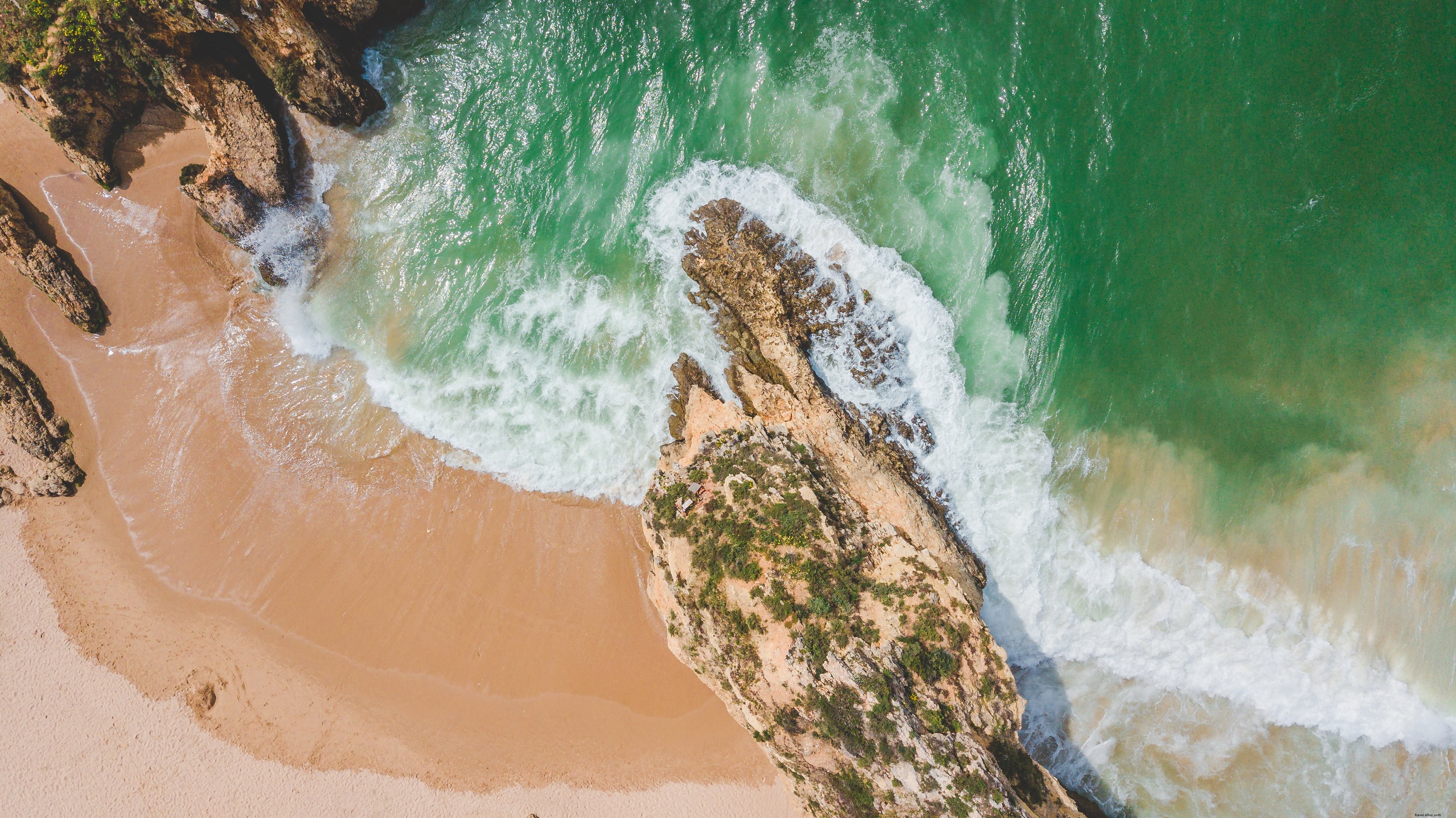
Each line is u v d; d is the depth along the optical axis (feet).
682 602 67.46
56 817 80.12
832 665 60.39
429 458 81.35
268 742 80.18
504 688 78.38
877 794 61.21
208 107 75.77
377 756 79.36
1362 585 76.64
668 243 79.87
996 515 76.33
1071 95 78.38
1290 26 77.36
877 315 76.79
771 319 75.20
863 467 72.64
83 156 78.33
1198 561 77.10
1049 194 78.33
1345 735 75.00
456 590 79.46
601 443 79.46
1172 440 78.18
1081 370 78.43
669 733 77.25
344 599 80.53
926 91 78.74
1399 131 77.10
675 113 80.64
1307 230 78.18
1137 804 74.13
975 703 62.85
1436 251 77.10
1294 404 78.33
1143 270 78.79
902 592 64.90
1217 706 75.51
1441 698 75.10
